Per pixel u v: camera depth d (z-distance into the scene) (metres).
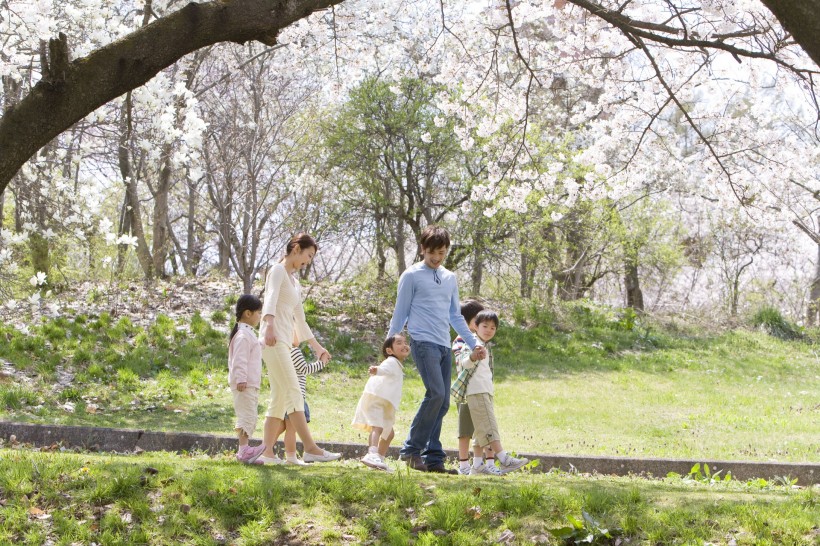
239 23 4.54
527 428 10.23
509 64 10.60
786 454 8.88
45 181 10.92
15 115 4.22
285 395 5.88
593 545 4.26
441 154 16.70
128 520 4.56
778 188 11.27
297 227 15.88
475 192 9.93
